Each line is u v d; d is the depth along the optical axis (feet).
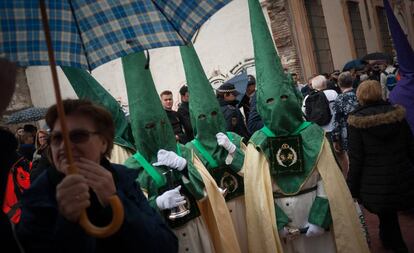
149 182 11.31
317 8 51.75
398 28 19.81
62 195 5.38
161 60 53.16
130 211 6.50
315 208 12.11
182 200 10.85
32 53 7.13
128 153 14.01
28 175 12.85
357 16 61.26
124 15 7.73
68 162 5.46
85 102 6.71
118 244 6.45
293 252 12.60
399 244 15.14
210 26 48.93
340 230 11.87
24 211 6.06
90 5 7.60
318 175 12.38
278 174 12.51
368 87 14.35
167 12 7.86
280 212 12.37
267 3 46.96
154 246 6.52
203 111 13.79
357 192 14.78
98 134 6.58
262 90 12.69
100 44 7.63
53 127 6.67
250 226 12.59
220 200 12.33
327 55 51.65
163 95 22.88
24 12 7.07
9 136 5.78
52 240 5.67
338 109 21.95
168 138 11.71
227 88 23.40
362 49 61.00
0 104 5.49
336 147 22.29
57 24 7.32
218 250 11.84
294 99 12.53
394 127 13.97
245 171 12.87
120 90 54.39
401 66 19.90
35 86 58.44
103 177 5.96
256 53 12.86
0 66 5.56
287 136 12.53
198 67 14.01
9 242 5.34
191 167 11.78
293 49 46.29
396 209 14.06
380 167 14.15
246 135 21.95
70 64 7.36
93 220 6.15
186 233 11.24
